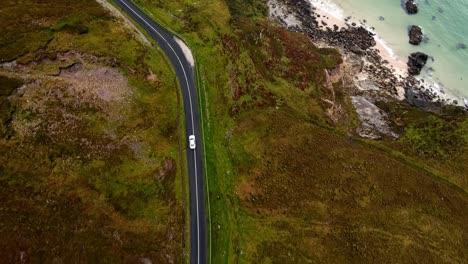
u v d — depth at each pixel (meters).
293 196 71.94
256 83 87.56
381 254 67.69
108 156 67.31
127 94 74.75
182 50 84.50
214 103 80.19
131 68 78.12
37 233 56.62
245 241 66.31
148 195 66.31
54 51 75.19
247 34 95.12
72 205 60.75
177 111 76.81
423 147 88.50
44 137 65.62
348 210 71.88
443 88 113.00
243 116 81.31
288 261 64.94
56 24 79.19
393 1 132.62
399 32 124.12
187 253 63.44
